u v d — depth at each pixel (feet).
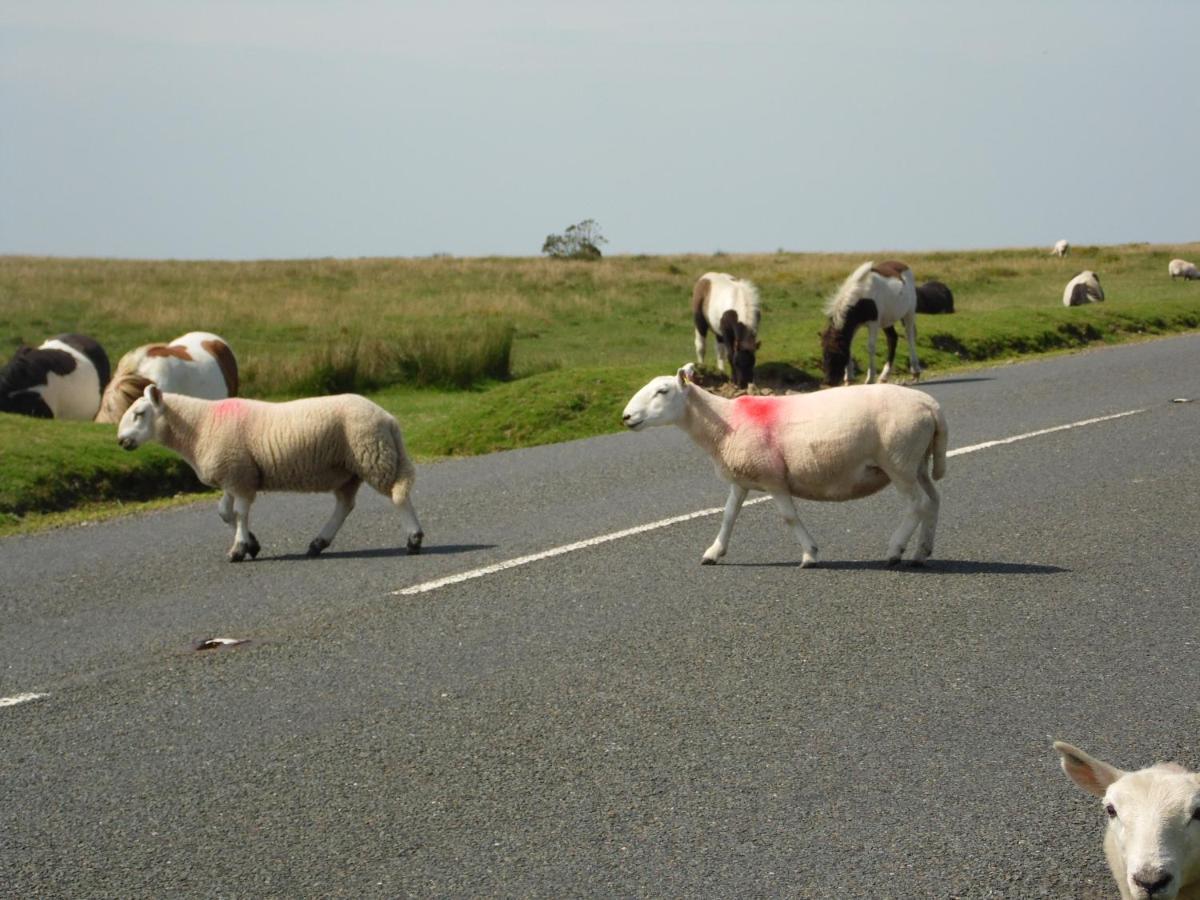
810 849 17.78
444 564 34.17
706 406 32.30
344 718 23.21
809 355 73.67
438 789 20.11
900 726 21.91
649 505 40.60
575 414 60.70
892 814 18.72
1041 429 51.11
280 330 105.40
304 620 29.50
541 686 24.44
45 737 22.88
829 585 30.60
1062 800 19.01
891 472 31.45
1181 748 20.62
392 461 35.37
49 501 45.52
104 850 18.45
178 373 61.98
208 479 35.78
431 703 23.79
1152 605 28.19
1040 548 33.50
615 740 21.75
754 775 20.18
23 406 66.18
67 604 31.94
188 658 27.07
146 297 121.19
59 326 103.60
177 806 19.83
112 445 50.39
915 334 76.33
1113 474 42.09
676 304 129.08
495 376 87.97
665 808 19.17
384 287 139.44
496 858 17.85
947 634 26.66
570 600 30.17
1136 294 130.93
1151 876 12.77
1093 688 23.38
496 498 43.16
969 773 20.01
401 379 84.89
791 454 31.68
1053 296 135.13
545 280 145.89
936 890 16.60
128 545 38.47
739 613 28.58
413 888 17.13
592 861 17.69
